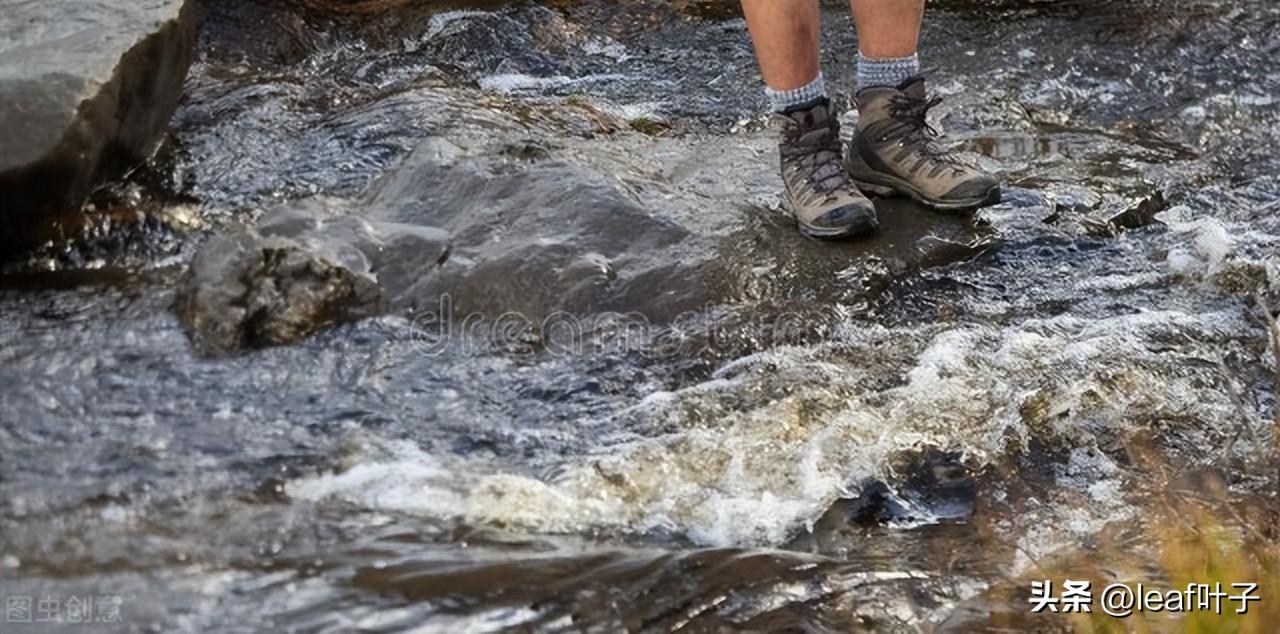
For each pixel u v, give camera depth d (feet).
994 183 20.12
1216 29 29.89
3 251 18.83
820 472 15.42
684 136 24.38
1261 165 24.45
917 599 13.42
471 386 16.52
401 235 18.54
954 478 15.60
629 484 14.96
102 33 20.36
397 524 13.93
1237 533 14.51
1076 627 12.92
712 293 18.21
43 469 14.43
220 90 23.77
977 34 29.78
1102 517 15.03
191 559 13.15
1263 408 17.10
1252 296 19.57
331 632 12.26
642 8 31.01
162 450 14.89
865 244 19.48
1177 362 17.85
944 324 18.30
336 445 15.19
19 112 18.60
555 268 18.20
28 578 12.75
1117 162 24.11
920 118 20.33
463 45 28.76
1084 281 19.60
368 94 24.41
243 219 20.18
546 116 23.53
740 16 31.01
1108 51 29.01
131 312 17.53
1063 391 16.97
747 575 13.51
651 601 13.03
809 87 19.10
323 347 17.06
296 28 28.30
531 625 12.55
